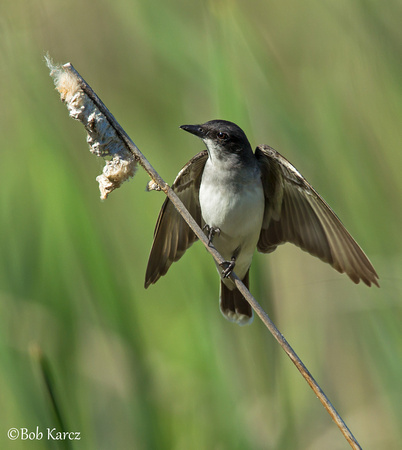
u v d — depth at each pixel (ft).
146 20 42.50
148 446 33.96
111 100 47.16
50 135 38.06
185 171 34.22
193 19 42.68
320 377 39.81
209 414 34.88
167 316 40.32
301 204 33.27
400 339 36.11
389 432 37.88
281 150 39.81
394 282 37.11
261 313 24.43
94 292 35.70
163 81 46.09
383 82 39.34
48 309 37.17
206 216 34.09
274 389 35.58
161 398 35.50
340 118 39.63
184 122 44.93
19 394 34.76
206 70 41.57
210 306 36.09
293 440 35.04
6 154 40.81
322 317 40.75
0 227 38.19
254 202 33.71
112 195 42.60
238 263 35.81
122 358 35.29
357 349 40.09
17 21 41.60
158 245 33.40
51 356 36.37
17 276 37.63
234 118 35.42
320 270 41.45
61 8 46.09
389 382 36.04
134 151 24.88
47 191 36.94
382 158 38.96
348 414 39.27
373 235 38.06
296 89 42.57
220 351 35.53
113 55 47.29
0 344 35.53
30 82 39.73
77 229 36.27
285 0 45.39
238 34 38.17
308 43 44.45
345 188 38.68
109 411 35.94
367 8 39.73
